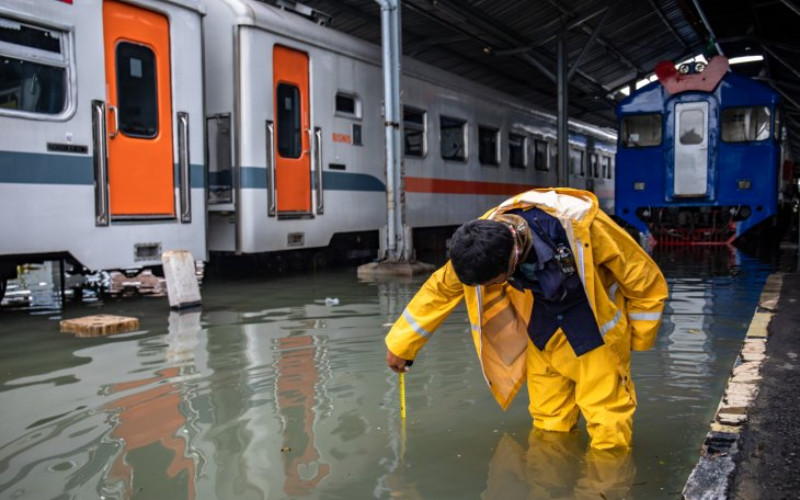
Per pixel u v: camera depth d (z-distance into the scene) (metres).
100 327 5.31
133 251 6.89
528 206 2.54
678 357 4.32
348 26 14.02
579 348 2.63
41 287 8.23
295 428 3.05
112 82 6.70
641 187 13.96
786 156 17.53
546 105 24.08
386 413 3.26
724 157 13.30
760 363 3.50
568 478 2.48
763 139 13.02
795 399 2.89
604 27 17.67
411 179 11.80
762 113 13.01
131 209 6.88
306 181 9.30
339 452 2.77
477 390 3.63
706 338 4.88
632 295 2.67
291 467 2.62
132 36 6.88
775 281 6.71
